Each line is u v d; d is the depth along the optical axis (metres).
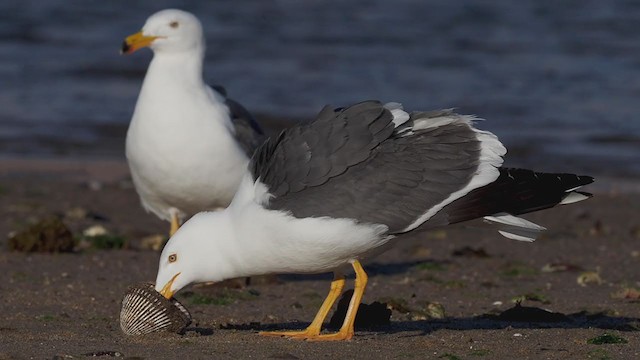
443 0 42.47
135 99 29.11
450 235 17.86
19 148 24.33
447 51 34.72
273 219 9.80
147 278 14.01
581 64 33.06
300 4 41.75
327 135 9.95
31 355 9.20
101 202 19.89
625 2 42.28
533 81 31.02
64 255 15.32
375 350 9.72
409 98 28.78
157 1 41.03
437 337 10.52
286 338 10.18
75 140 25.22
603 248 16.92
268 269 10.12
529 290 13.78
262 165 10.16
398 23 38.88
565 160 23.81
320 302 12.81
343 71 31.81
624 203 20.66
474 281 14.37
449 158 9.95
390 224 9.81
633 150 24.78
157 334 10.19
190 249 10.13
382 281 14.32
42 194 20.33
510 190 9.83
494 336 10.62
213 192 13.98
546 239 17.61
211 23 38.03
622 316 12.08
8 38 35.00
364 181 9.86
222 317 11.80
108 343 9.81
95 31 36.44
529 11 40.66
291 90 29.41
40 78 30.73
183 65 14.09
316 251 9.83
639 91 30.11
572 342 10.27
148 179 14.03
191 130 13.70
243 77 30.75
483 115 27.41
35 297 12.55
